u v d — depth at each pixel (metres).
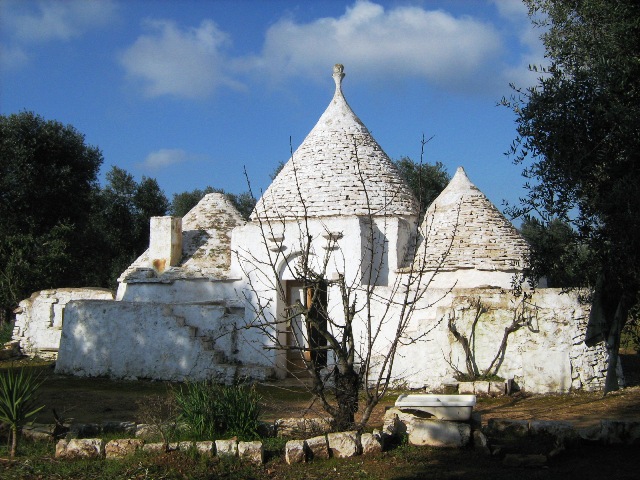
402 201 19.00
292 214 18.27
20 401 9.18
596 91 8.23
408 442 9.18
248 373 17.42
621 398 12.70
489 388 14.20
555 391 14.24
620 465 7.98
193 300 19.58
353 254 17.56
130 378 18.22
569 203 8.30
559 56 10.04
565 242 8.49
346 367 9.31
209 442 8.69
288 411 12.79
